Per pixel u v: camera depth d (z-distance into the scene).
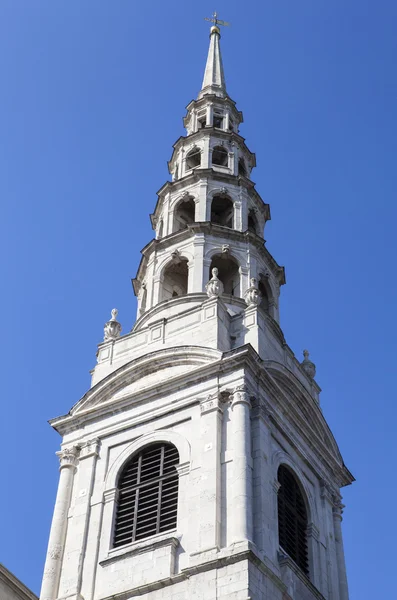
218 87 70.31
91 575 42.62
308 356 55.84
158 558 41.16
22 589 35.75
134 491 45.22
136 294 59.78
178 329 50.19
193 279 54.16
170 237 57.34
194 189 60.41
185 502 42.75
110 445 47.59
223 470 42.84
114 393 49.44
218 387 45.94
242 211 59.53
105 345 52.81
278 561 41.28
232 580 38.41
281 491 45.12
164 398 47.47
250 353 46.12
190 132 67.31
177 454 45.09
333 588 45.41
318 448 49.66
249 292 51.62
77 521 45.19
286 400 47.50
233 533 40.28
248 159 65.75
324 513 47.97
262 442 44.28
